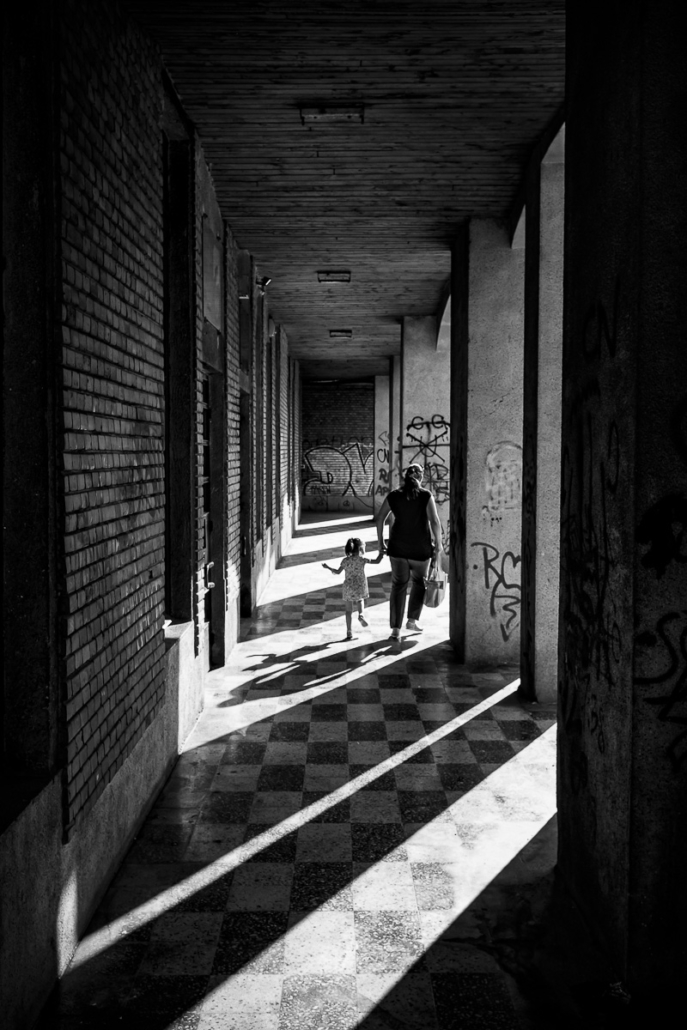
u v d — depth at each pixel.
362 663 7.89
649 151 2.93
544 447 6.44
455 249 8.63
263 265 10.28
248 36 4.88
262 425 11.48
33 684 3.08
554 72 5.37
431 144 6.41
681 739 3.00
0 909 2.59
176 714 5.40
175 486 6.05
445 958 3.29
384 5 4.60
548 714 6.32
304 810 4.64
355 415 26.47
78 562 3.33
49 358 3.08
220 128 6.15
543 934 3.46
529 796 4.83
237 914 3.60
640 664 2.99
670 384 2.96
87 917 3.50
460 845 4.24
